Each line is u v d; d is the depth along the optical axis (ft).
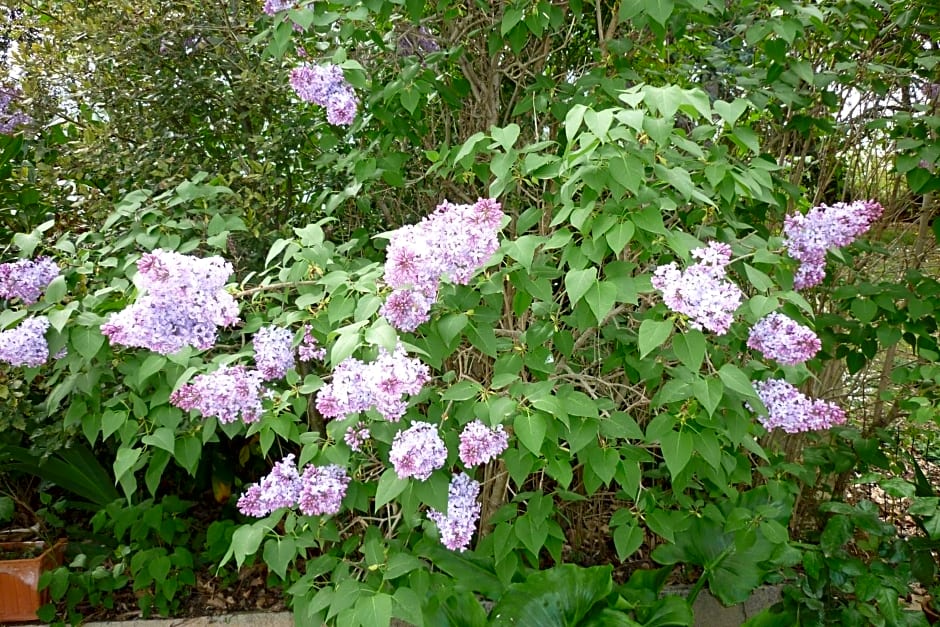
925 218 11.48
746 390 5.97
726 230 8.11
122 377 9.30
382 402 6.05
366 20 8.82
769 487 9.02
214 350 9.46
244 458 12.21
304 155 11.84
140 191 8.98
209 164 11.93
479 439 6.34
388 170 9.43
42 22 12.18
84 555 11.18
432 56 9.50
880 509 12.44
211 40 11.58
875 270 12.27
